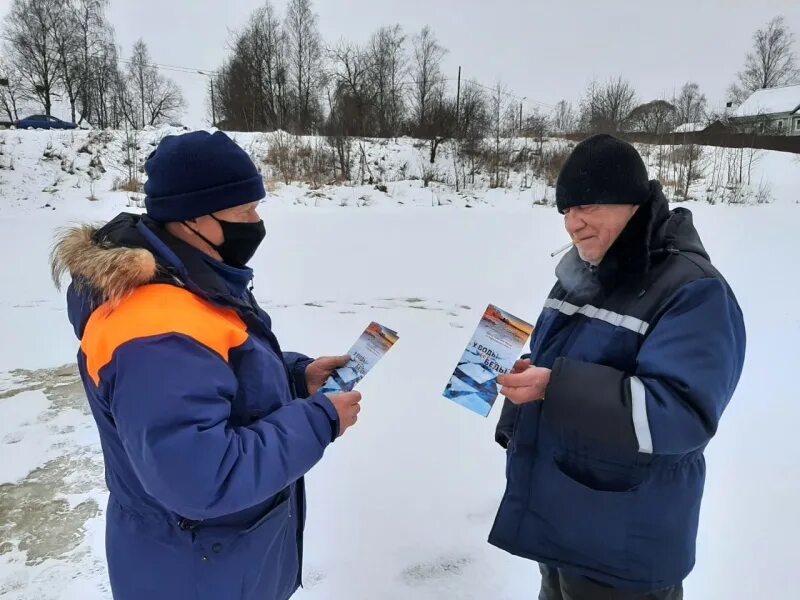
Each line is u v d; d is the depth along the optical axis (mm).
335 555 2402
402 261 8430
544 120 25703
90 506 2736
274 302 6336
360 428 3486
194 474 1075
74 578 2285
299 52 27656
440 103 22109
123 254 1154
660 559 1413
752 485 2906
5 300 6359
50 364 4539
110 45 33500
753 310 5844
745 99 47031
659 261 1437
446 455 3191
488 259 8578
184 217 1314
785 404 3811
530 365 1603
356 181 18344
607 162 1376
